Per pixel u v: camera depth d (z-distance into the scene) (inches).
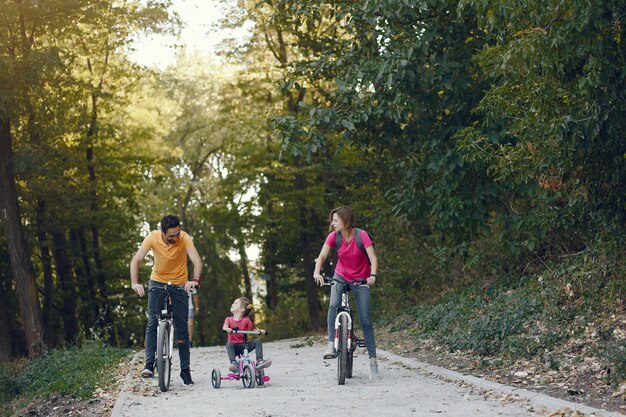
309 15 630.5
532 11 359.3
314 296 1302.9
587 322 449.4
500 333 494.6
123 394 366.9
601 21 346.3
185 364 412.5
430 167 571.8
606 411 263.0
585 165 447.2
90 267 1321.4
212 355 666.8
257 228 1390.3
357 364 497.4
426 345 568.4
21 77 861.8
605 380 326.3
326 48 671.1
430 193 609.6
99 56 1210.6
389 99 577.9
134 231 1380.4
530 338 452.1
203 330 1721.2
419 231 910.4
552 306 508.7
